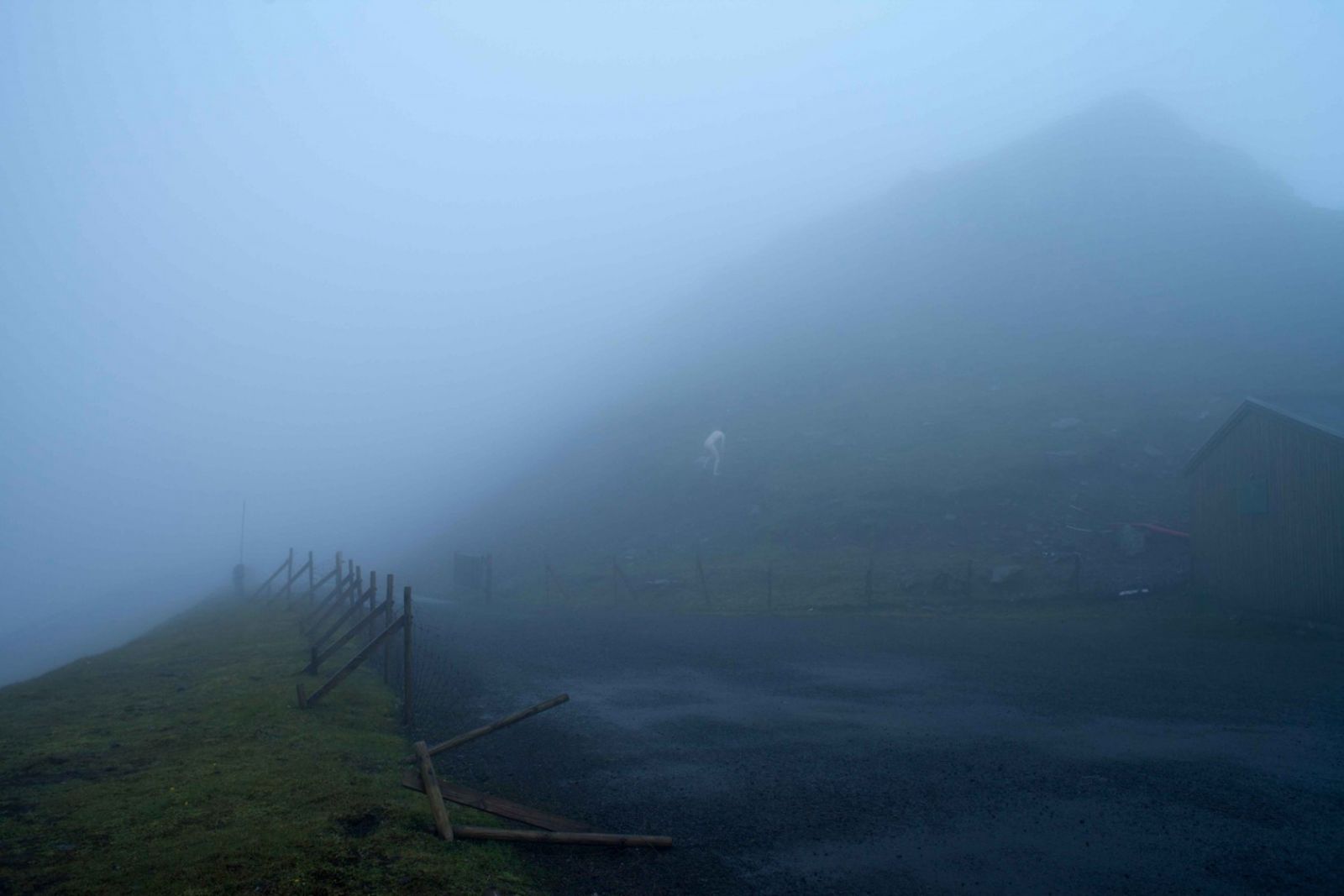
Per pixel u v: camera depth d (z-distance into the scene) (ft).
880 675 50.31
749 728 38.11
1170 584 82.38
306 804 25.27
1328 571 66.08
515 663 57.57
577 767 32.48
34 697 42.96
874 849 23.65
